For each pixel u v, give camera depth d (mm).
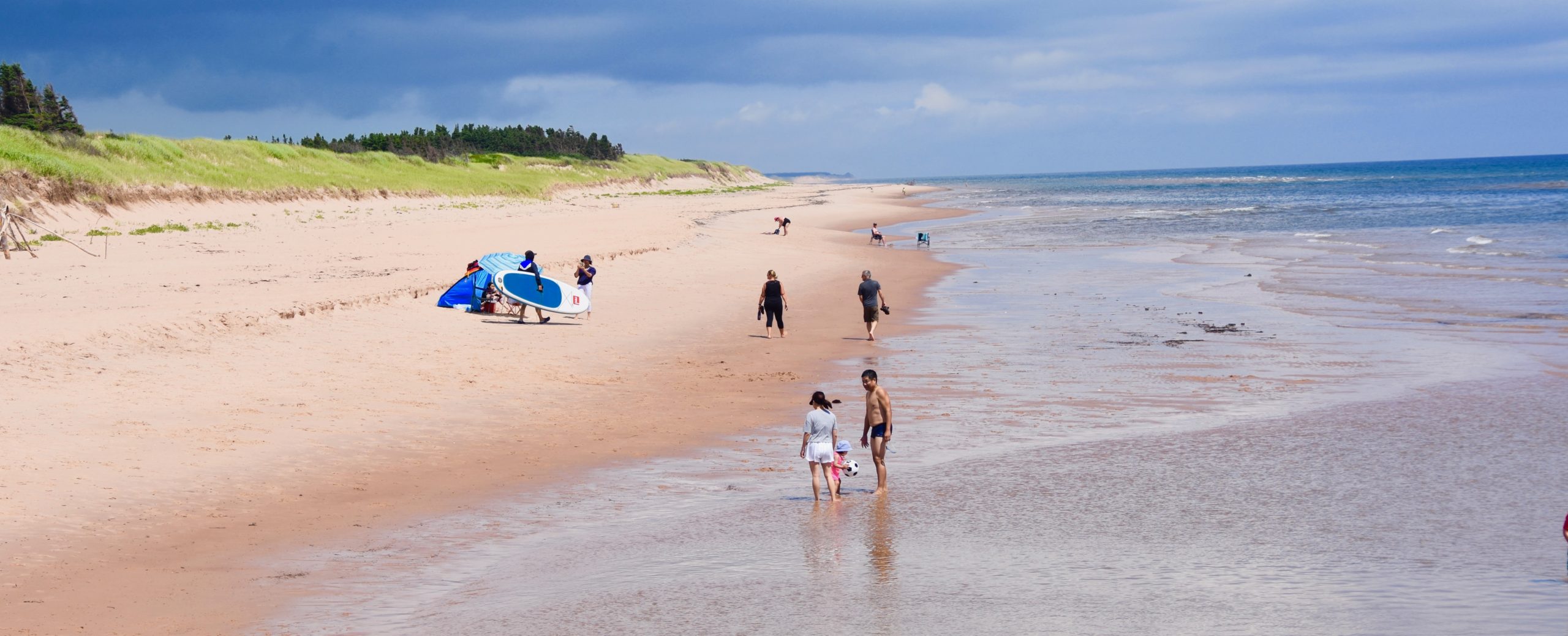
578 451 12961
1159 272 35906
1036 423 14477
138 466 11195
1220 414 14914
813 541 9570
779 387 17250
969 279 34875
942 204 104125
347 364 17328
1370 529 9688
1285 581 8359
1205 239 50312
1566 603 7785
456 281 27250
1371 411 14914
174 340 17703
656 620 7691
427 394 15672
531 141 161875
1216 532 9672
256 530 9680
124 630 7336
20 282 26859
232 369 16250
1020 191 154625
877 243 51219
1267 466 12016
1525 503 10422
